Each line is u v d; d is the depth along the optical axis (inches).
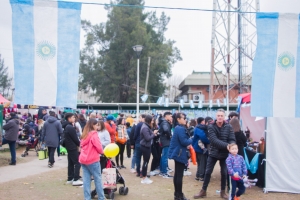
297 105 248.8
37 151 553.9
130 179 362.6
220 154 276.2
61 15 219.8
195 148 360.8
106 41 1544.0
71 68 219.5
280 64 249.1
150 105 1169.4
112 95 1524.4
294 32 249.1
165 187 323.9
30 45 216.2
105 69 1509.6
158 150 392.5
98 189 244.2
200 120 363.6
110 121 391.9
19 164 451.5
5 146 633.6
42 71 216.4
